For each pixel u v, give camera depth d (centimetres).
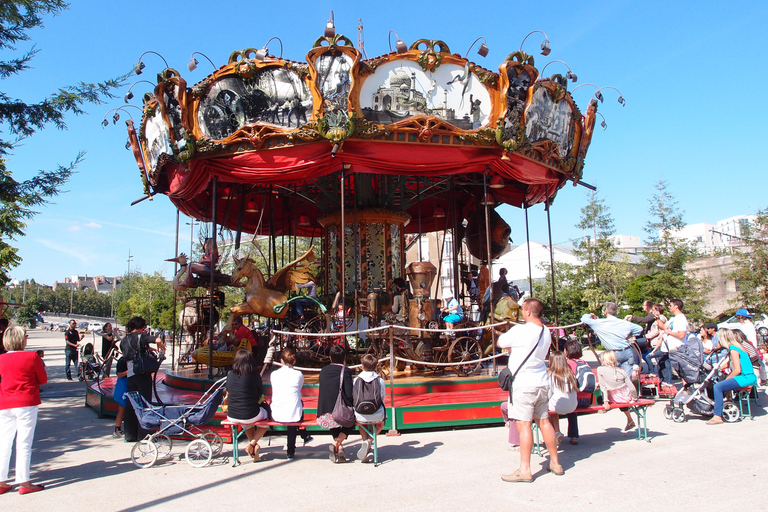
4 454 572
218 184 1353
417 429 836
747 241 2822
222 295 1355
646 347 1150
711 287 3030
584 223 3366
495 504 502
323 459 676
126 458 704
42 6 1275
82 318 9931
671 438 762
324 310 1114
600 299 3000
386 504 508
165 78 974
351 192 1334
